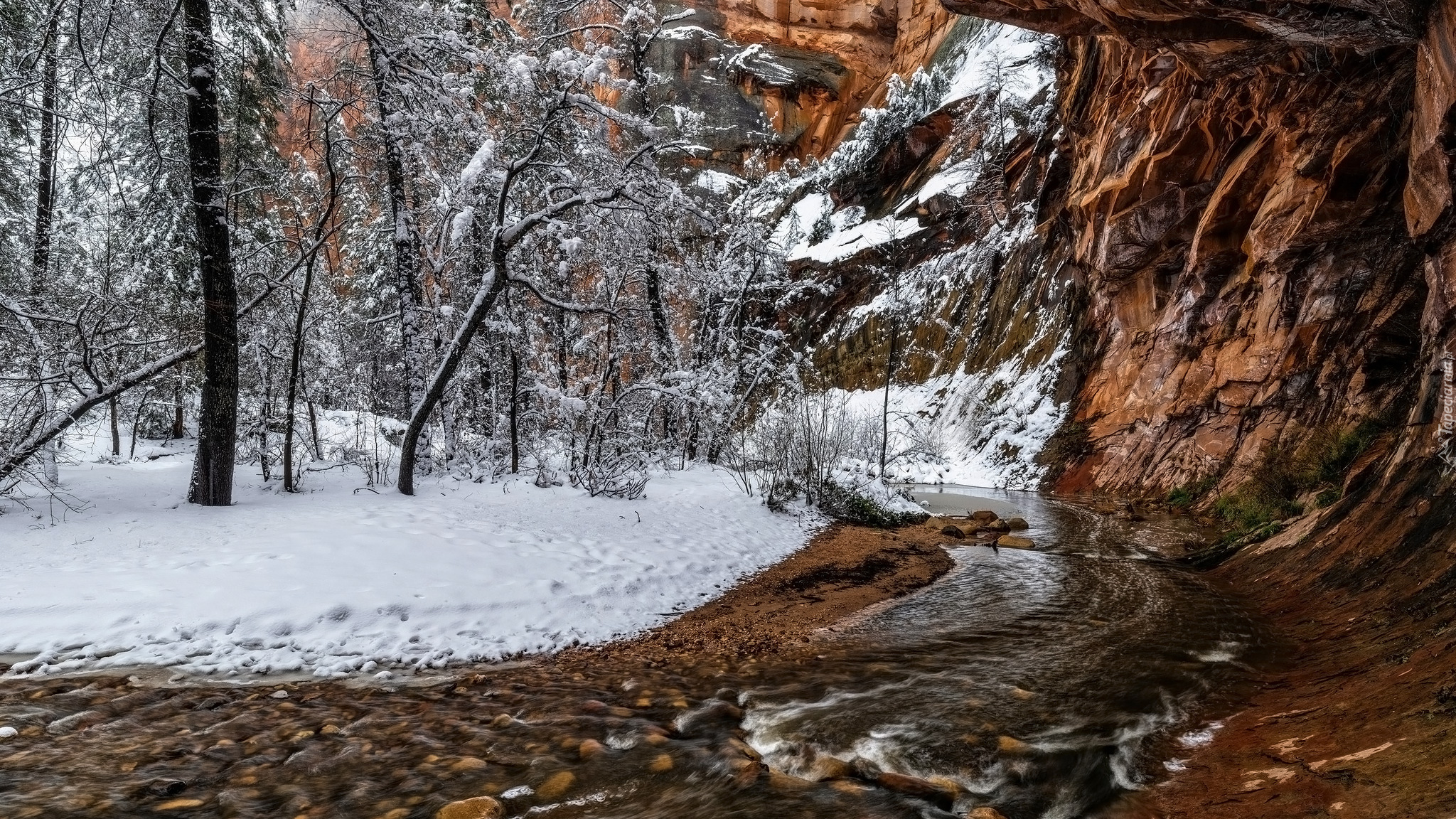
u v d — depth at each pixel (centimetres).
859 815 296
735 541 954
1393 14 640
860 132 3797
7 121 974
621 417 1338
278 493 820
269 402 942
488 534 739
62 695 396
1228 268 1507
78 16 662
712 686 469
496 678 476
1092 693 440
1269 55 931
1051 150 2689
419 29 969
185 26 715
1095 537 1116
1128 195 1662
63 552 571
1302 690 402
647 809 300
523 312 1212
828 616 674
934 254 3297
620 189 900
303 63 1134
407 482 877
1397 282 1032
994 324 2744
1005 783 328
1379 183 1019
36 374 718
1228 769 318
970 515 1408
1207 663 486
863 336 3397
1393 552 532
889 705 431
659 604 680
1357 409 995
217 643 479
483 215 1081
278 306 1041
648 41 1666
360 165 1109
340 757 343
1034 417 2247
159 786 307
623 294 1609
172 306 1109
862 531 1179
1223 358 1445
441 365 865
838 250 3675
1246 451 1291
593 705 423
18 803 286
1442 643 358
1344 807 250
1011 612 667
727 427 1623
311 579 565
